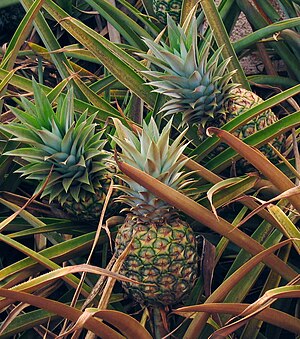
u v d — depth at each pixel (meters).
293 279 1.10
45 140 1.25
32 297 0.97
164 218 1.17
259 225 1.34
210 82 1.34
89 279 1.35
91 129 1.29
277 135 1.24
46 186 1.28
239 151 1.08
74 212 1.32
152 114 1.42
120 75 1.46
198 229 1.38
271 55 1.91
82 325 0.94
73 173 1.28
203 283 1.26
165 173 1.15
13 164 1.55
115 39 1.85
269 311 1.07
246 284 1.21
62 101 1.30
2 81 1.36
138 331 1.02
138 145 1.19
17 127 1.26
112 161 1.19
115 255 1.19
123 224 1.20
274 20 1.71
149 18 1.80
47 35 1.54
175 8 1.67
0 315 1.52
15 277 1.19
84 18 2.04
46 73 1.90
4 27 2.08
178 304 1.23
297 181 1.34
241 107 1.37
